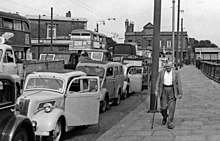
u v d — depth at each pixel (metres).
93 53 28.89
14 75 15.04
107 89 14.79
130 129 10.05
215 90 20.78
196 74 39.38
